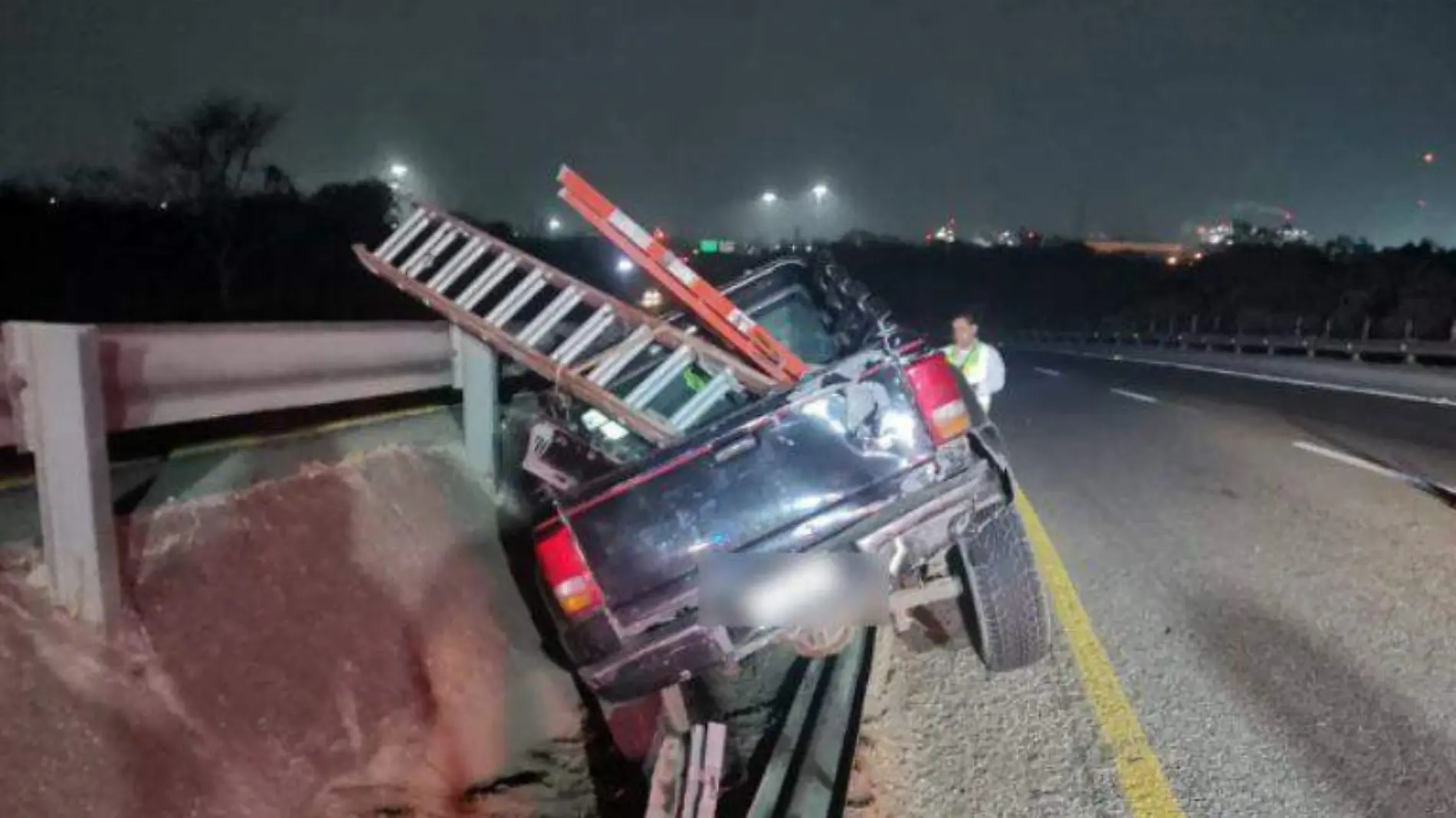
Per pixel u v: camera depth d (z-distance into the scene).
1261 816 4.09
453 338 7.68
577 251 37.50
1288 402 19.89
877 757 4.72
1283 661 5.63
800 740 4.73
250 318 22.30
